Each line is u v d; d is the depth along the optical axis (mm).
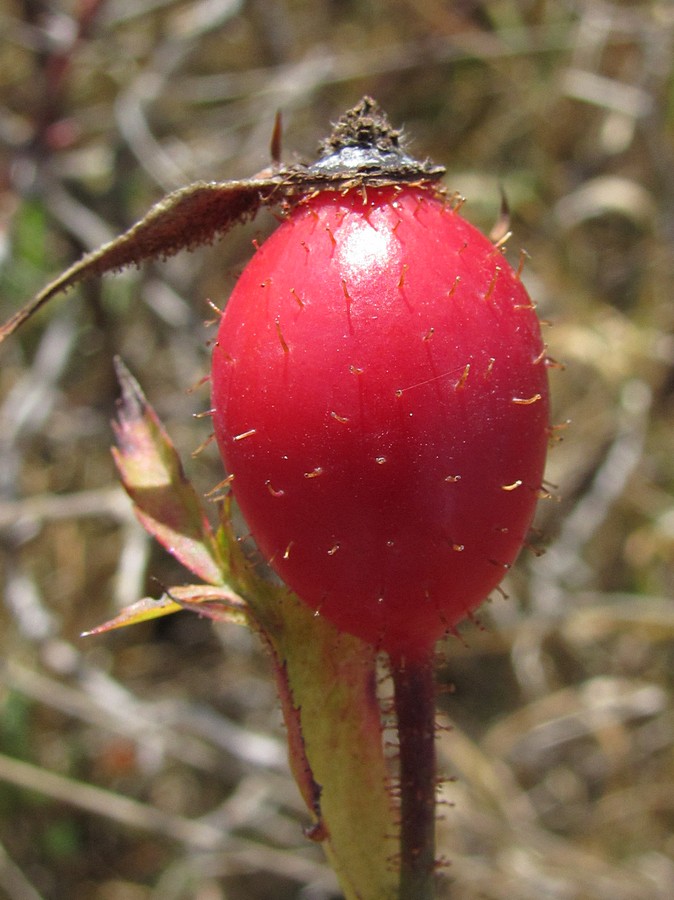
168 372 147
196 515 56
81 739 128
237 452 48
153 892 123
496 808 118
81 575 137
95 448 144
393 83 158
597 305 147
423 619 49
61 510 120
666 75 150
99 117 142
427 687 51
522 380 48
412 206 49
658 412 143
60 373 133
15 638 128
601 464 143
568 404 145
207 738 124
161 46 148
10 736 120
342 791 56
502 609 135
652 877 120
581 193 149
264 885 125
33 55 143
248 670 138
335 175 50
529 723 130
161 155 138
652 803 128
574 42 151
